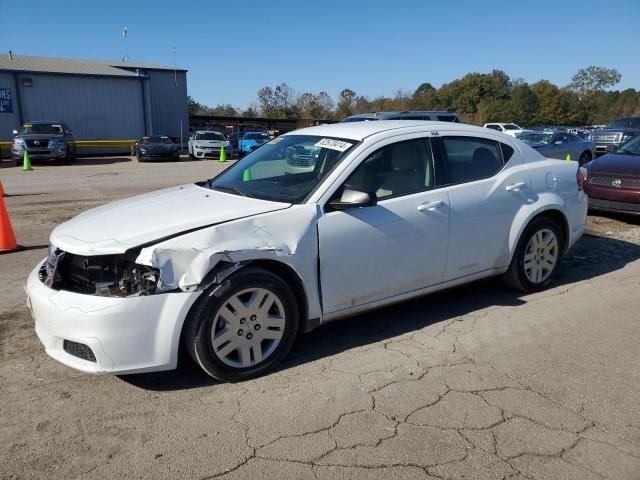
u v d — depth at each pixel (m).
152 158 26.17
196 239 3.27
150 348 3.19
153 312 3.16
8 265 6.15
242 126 55.59
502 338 4.19
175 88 37.62
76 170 20.89
